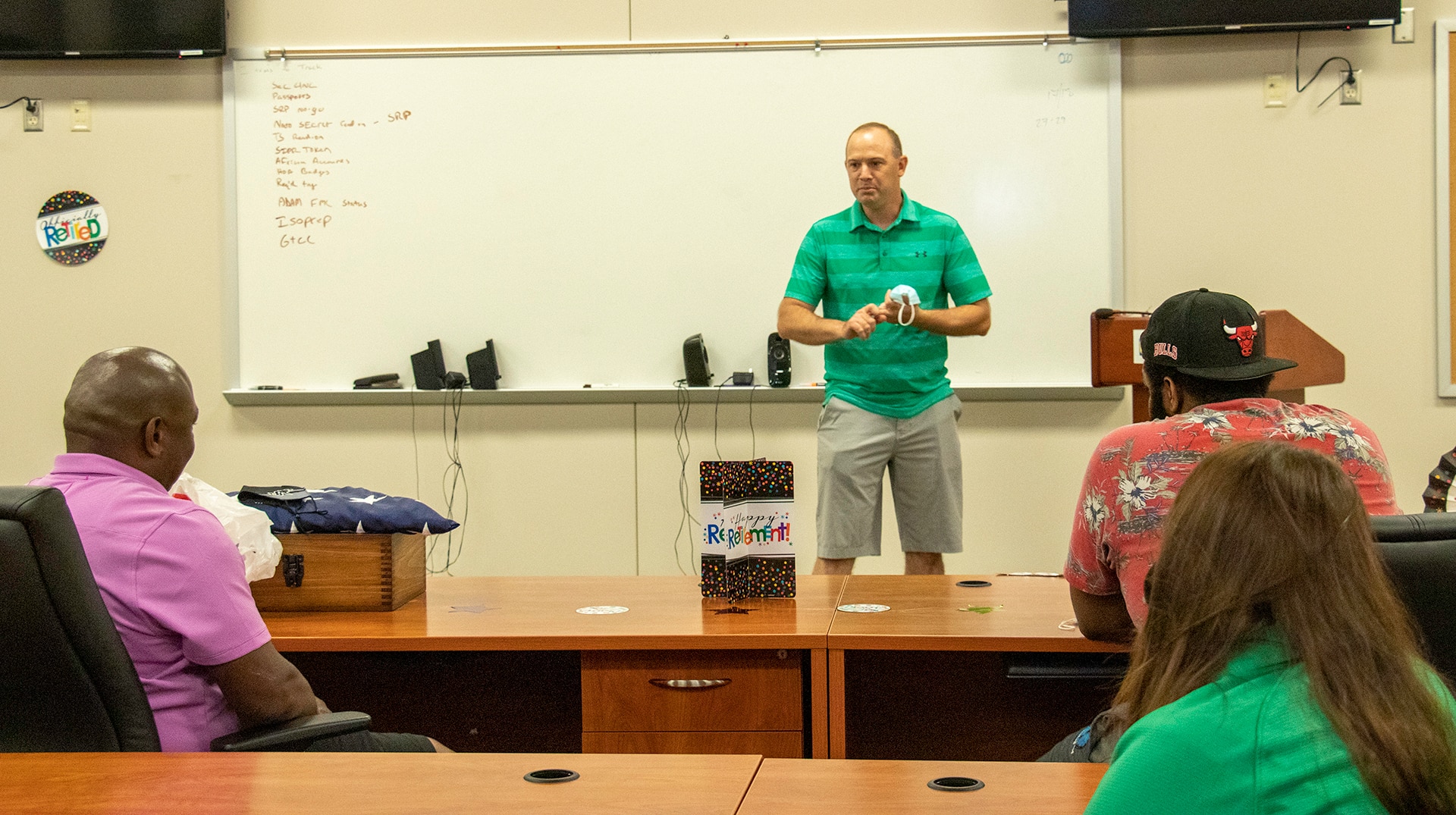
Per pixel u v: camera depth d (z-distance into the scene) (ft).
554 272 14.01
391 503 6.98
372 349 14.12
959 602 6.97
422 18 14.01
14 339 14.35
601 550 14.14
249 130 14.05
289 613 6.89
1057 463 13.75
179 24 13.67
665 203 13.89
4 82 14.20
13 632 4.50
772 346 13.60
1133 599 5.33
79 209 14.25
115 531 4.96
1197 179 13.52
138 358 5.39
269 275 14.14
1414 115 13.34
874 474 11.07
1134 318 10.54
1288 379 10.78
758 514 7.14
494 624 6.43
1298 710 2.51
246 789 3.52
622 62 13.88
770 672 6.11
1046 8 13.55
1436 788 2.44
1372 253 13.43
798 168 13.78
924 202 13.69
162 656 5.03
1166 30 12.98
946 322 10.55
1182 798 2.50
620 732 6.17
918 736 7.23
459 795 3.46
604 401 13.99
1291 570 2.59
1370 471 5.24
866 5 13.70
